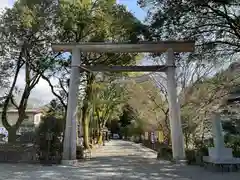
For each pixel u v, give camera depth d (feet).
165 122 60.23
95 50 46.06
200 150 42.09
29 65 57.11
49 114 59.16
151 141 85.10
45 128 46.88
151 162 44.88
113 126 238.89
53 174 31.60
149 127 83.35
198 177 29.17
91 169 36.19
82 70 46.60
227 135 48.67
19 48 55.67
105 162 45.21
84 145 73.10
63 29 56.75
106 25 56.24
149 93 67.51
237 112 49.80
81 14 54.75
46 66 56.70
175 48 44.29
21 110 56.85
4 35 54.80
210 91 52.54
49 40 56.59
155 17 39.17
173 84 43.93
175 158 41.83
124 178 28.78
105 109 125.18
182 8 36.19
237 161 34.09
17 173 32.27
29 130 65.51
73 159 42.22
